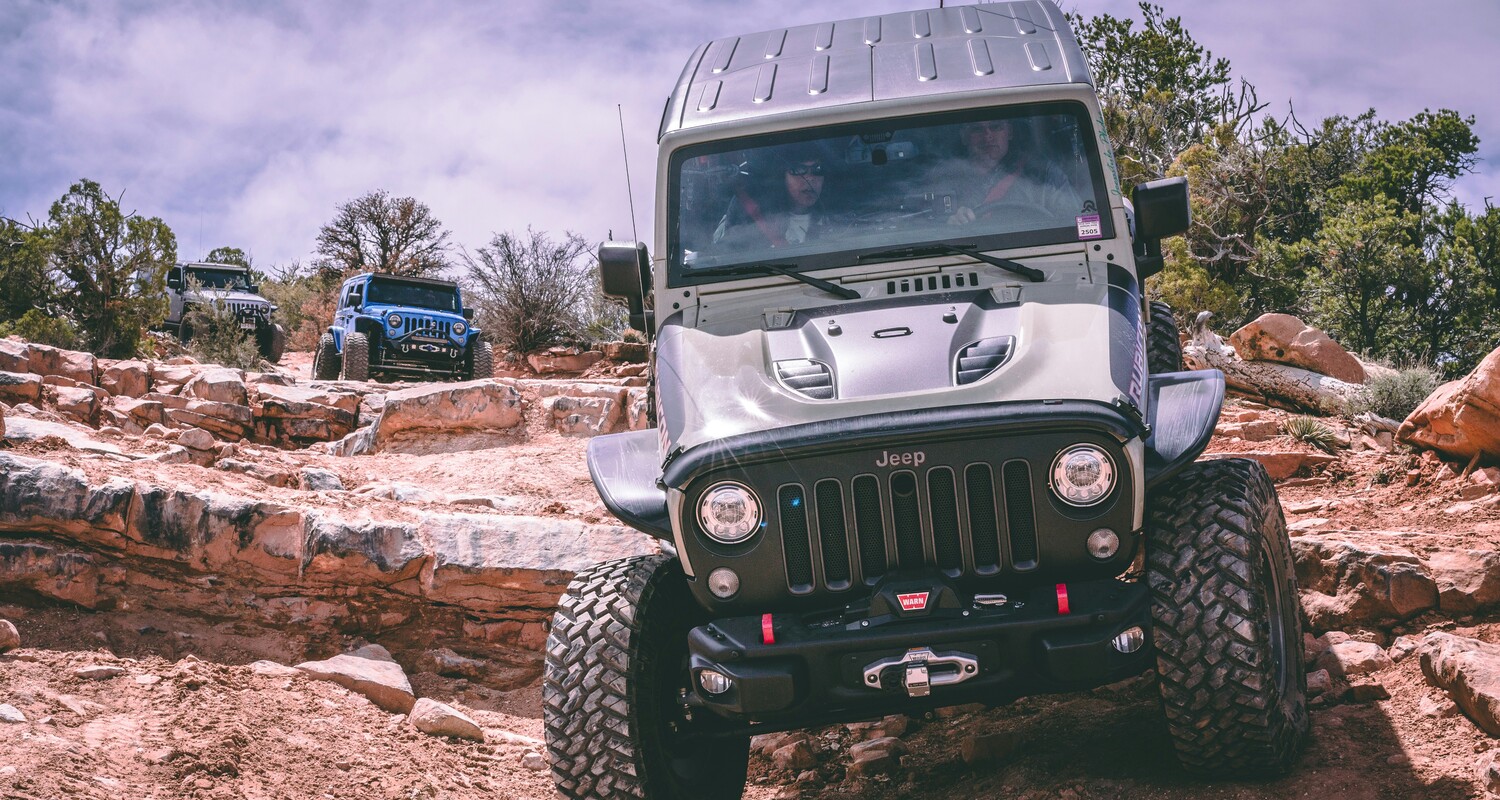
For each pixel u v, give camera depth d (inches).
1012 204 171.6
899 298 163.8
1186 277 639.8
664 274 175.2
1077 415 133.3
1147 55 1100.5
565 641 153.3
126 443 321.1
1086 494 134.4
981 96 177.0
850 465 137.0
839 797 180.7
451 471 404.2
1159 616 135.3
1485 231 644.1
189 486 250.8
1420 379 387.9
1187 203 169.8
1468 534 215.9
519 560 251.8
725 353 157.2
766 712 138.0
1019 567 136.4
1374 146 845.2
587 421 450.6
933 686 134.1
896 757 192.1
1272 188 788.6
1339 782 137.5
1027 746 177.0
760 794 191.6
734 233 176.4
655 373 171.8
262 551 240.1
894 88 182.1
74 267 734.5
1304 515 270.4
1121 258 167.8
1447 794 129.5
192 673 199.3
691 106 188.7
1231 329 630.5
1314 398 410.9
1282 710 137.8
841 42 202.2
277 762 172.4
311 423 454.9
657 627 157.0
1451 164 826.2
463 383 457.7
